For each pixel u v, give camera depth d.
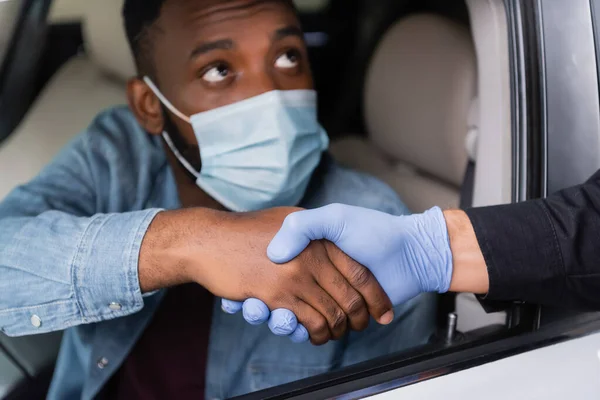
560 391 0.89
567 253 0.87
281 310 0.88
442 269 0.92
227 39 1.23
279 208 0.96
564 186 0.96
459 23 1.61
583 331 0.96
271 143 1.27
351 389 0.84
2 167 1.64
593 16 0.94
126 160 1.47
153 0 1.25
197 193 1.43
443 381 0.86
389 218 0.93
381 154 1.91
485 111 1.08
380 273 0.92
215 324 1.33
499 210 0.92
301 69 1.33
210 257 0.89
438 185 1.66
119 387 1.37
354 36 2.06
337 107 2.11
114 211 1.44
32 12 1.17
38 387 1.39
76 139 1.51
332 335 0.92
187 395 1.32
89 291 0.94
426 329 1.31
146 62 1.33
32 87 1.62
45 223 1.01
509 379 0.88
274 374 1.29
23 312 0.98
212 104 1.28
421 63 1.62
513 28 0.96
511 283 0.89
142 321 1.34
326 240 0.91
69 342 1.38
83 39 1.80
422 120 1.62
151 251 0.92
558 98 0.94
